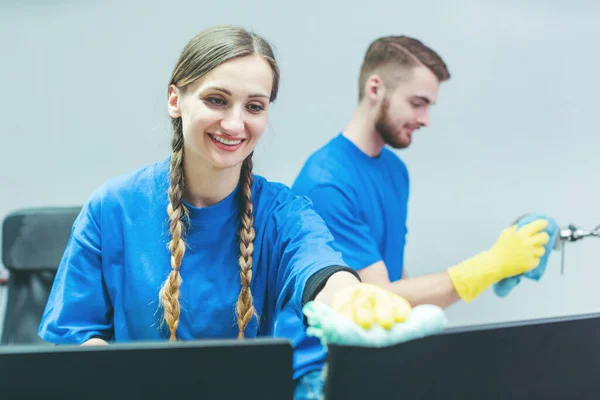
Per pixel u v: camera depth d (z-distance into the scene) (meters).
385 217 2.38
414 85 2.34
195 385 0.77
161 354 0.77
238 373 0.78
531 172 2.76
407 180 2.50
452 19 2.71
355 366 0.77
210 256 1.39
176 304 1.35
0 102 2.73
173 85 1.30
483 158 2.75
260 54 1.23
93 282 1.40
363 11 2.71
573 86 2.75
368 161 2.34
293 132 2.74
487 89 2.73
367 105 2.35
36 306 1.97
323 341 0.78
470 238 2.76
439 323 0.80
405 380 0.80
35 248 1.96
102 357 0.76
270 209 1.42
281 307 1.32
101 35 2.71
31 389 0.75
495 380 0.85
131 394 0.77
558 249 2.15
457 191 2.75
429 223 2.75
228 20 2.71
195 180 1.35
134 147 2.74
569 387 0.90
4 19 2.70
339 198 2.22
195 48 1.23
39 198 2.76
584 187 2.77
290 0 2.71
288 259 1.35
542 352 0.87
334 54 2.73
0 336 2.02
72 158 2.75
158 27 2.71
